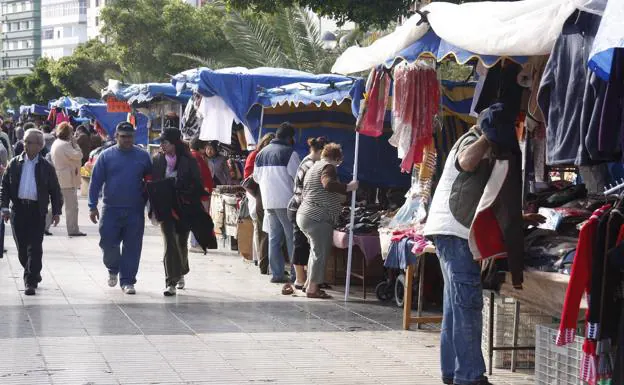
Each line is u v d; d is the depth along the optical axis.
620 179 7.95
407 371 8.70
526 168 9.09
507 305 8.86
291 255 13.49
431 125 10.45
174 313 11.26
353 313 11.61
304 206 12.48
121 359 8.84
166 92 21.11
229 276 14.44
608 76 6.31
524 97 9.33
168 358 8.95
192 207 12.40
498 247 7.44
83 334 9.90
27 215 12.13
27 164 12.16
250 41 30.62
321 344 9.78
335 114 16.34
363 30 20.39
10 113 84.50
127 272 12.57
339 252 13.73
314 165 12.55
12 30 197.00
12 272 14.16
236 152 19.38
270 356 9.16
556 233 7.70
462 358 7.76
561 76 7.04
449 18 8.47
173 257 12.49
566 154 6.98
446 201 7.77
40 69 75.25
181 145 12.48
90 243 17.89
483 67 9.34
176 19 45.06
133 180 12.46
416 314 11.48
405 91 10.39
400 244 10.41
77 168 19.02
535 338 8.19
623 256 6.25
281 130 13.69
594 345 6.47
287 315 11.35
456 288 7.75
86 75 60.44
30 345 9.31
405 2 19.67
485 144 7.48
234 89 16.14
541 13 7.48
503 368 8.93
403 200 13.95
